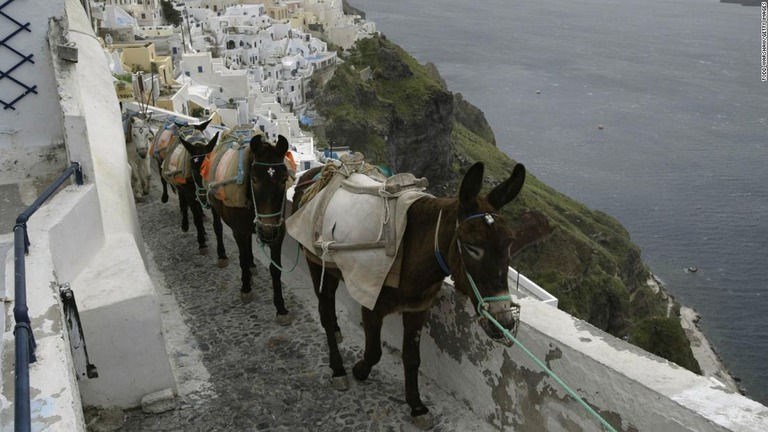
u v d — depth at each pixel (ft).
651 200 257.55
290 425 17.60
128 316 17.57
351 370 19.94
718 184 273.33
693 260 211.00
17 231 14.12
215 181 23.61
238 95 187.32
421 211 14.26
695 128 364.17
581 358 12.60
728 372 153.17
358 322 22.68
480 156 299.58
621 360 12.13
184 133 31.50
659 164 301.02
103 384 17.90
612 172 291.38
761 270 203.00
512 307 12.29
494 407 15.76
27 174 21.12
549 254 175.63
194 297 26.21
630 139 343.26
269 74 257.96
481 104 418.51
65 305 14.98
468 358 16.51
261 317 24.08
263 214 20.27
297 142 165.58
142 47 149.07
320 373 19.98
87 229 18.84
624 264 192.95
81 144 19.16
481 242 12.07
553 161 309.42
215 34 280.72
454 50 618.03
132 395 18.31
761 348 163.12
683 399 10.80
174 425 17.76
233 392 19.22
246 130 25.07
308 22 356.79
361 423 17.43
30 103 20.75
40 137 21.20
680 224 235.81
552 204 210.59
